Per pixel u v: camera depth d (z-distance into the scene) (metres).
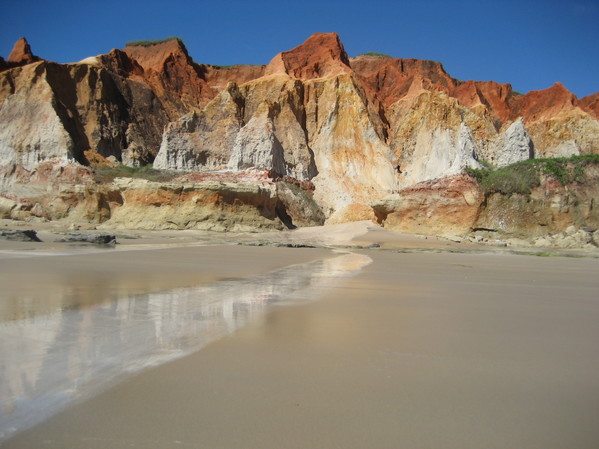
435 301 9.92
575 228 37.12
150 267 15.41
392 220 42.75
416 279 14.04
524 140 50.78
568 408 4.34
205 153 54.69
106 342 6.10
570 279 15.28
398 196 42.88
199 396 4.43
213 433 3.74
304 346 6.16
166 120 64.62
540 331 7.28
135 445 3.51
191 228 40.25
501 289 12.20
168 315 7.87
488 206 39.66
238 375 5.01
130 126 59.50
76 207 45.81
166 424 3.87
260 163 52.25
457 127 55.56
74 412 4.03
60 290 10.08
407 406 4.33
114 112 58.41
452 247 33.06
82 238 27.80
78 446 3.47
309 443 3.63
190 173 49.59
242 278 13.35
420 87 64.12
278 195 47.91
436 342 6.50
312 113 61.56
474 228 39.59
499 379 5.07
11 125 52.06
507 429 3.92
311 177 57.12
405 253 27.64
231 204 42.00
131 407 4.16
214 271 14.98
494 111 67.75
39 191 47.78
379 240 36.44
